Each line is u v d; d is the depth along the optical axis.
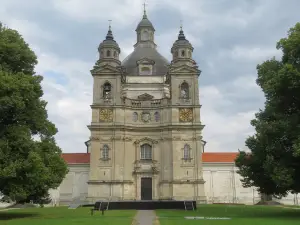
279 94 39.47
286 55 40.41
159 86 80.62
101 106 72.88
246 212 44.12
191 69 73.88
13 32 41.72
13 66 41.06
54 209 53.47
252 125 44.16
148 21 91.50
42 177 37.84
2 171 34.62
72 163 78.25
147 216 37.19
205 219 33.12
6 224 28.58
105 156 71.31
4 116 38.69
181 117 72.38
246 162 44.72
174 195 69.00
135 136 73.44
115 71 74.19
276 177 37.38
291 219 33.31
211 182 78.56
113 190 69.56
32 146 38.22
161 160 71.81
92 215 38.69
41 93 42.06
